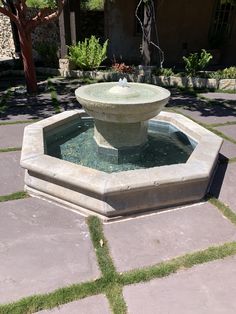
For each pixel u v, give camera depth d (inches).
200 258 92.5
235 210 115.6
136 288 82.6
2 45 504.7
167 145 170.9
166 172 114.2
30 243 97.9
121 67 346.3
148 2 306.7
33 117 223.9
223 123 217.0
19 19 268.1
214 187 130.5
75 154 157.0
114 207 107.9
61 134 179.3
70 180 109.9
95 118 147.6
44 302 77.6
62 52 376.5
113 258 92.2
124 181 107.4
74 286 82.4
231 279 86.0
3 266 88.9
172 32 416.2
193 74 325.4
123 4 410.6
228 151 167.8
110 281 84.1
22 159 122.3
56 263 90.4
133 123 148.1
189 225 107.1
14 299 78.6
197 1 402.3
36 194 122.3
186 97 285.9
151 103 133.3
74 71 369.1
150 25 315.0
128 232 103.4
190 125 172.6
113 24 422.9
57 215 111.5
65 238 100.3
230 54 434.3
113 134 150.1
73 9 362.9
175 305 77.9
